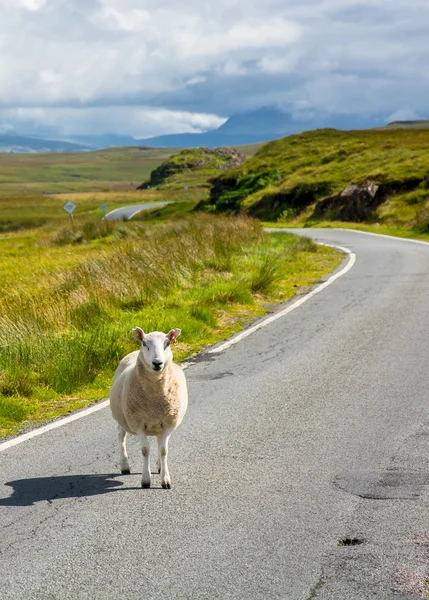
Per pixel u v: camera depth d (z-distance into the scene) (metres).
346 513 6.44
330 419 9.41
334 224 48.03
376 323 15.47
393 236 37.78
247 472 7.64
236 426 9.31
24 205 135.38
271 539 5.96
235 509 6.62
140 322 14.79
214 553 5.74
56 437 9.09
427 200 47.94
